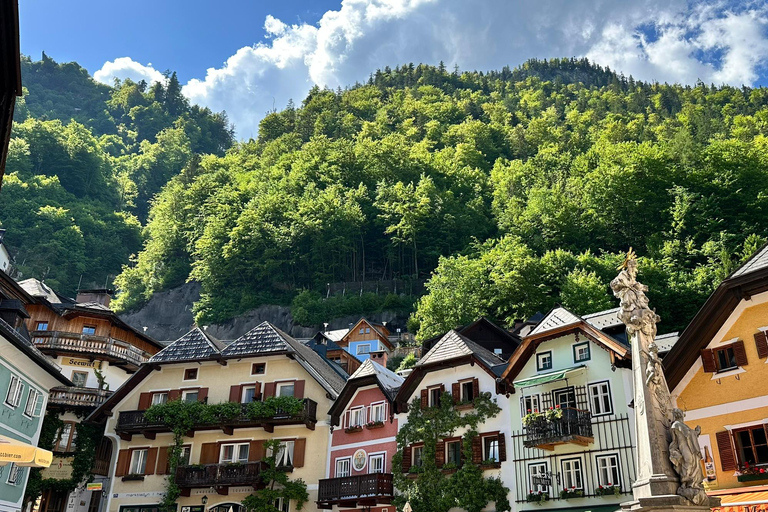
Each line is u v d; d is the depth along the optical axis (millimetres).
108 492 41344
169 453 39781
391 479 34656
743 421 22391
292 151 158125
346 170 132125
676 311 62031
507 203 107438
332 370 46875
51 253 115375
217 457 39594
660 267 68375
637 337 13008
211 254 109625
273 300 104000
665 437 12117
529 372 32250
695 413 23766
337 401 38938
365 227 116188
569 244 87000
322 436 38875
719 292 23375
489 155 152125
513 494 30516
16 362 29172
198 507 38281
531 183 115125
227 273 107688
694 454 11781
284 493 36906
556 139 154375
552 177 112062
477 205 113375
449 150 144250
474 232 107562
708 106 170375
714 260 67062
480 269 75750
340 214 111875
